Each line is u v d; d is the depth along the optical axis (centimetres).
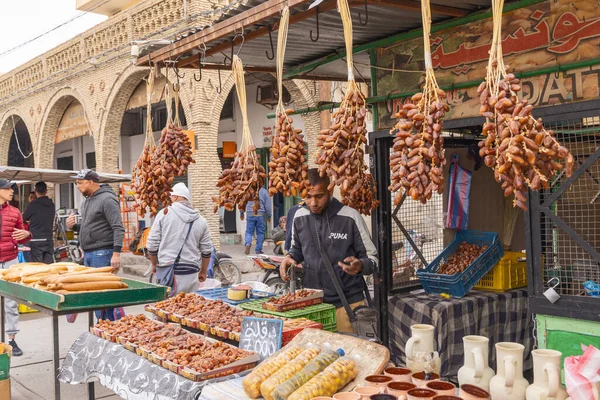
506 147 206
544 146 203
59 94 1705
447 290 442
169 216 596
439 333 420
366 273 412
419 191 228
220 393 271
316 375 252
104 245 637
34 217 941
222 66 489
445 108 230
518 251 527
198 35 365
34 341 706
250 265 1188
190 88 1188
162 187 387
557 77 349
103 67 1469
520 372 240
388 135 442
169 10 1224
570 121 333
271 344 318
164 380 303
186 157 386
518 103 206
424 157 230
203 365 296
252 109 1530
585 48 336
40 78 1825
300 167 307
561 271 341
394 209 475
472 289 487
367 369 264
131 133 1905
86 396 518
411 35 431
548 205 331
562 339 327
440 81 418
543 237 341
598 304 308
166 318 422
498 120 212
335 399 233
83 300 420
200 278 640
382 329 450
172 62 405
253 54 476
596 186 405
